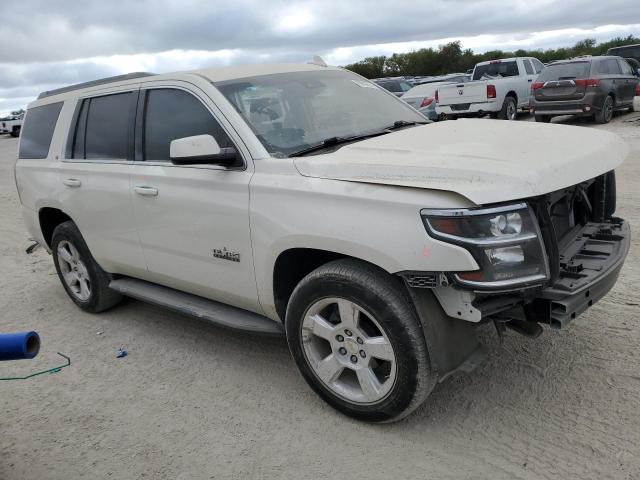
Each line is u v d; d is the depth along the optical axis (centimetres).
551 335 398
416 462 290
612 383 337
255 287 353
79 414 364
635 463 274
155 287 461
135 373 411
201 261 384
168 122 402
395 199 276
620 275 488
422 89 1778
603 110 1474
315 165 316
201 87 381
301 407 347
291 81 408
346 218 292
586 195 364
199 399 367
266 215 328
